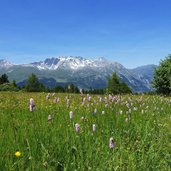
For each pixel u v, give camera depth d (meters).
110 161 6.64
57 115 10.93
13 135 7.03
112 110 13.57
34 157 6.22
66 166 6.05
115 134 9.30
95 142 7.64
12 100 19.06
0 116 10.14
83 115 11.09
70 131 7.79
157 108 17.69
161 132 11.41
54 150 6.74
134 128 10.77
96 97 21.02
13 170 5.51
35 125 8.22
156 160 7.85
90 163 6.62
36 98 20.06
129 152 8.00
